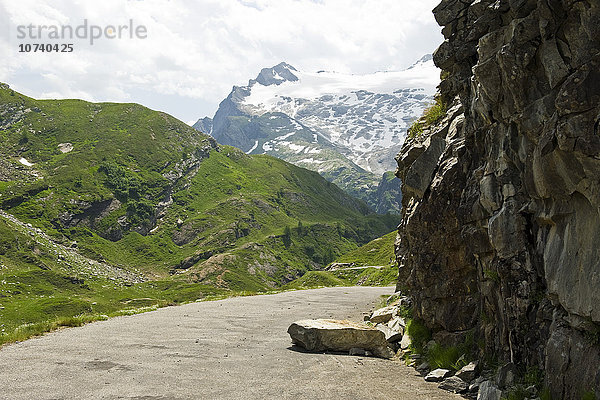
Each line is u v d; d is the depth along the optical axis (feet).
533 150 29.35
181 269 563.48
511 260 31.24
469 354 37.47
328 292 126.31
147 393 31.19
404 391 33.22
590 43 25.55
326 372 38.19
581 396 23.90
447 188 41.29
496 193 33.96
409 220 46.52
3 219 511.40
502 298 32.99
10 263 431.02
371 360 43.52
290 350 46.60
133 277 510.17
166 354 43.32
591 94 23.81
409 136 57.00
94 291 395.96
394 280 202.08
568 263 26.09
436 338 43.01
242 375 36.68
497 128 34.14
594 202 23.88
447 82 49.34
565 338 25.96
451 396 32.14
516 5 30.55
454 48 46.62
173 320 67.00
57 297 322.34
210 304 92.17
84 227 587.27
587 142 23.63
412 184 46.52
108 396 30.22
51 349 44.16
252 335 55.01
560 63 27.02
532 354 29.45
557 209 27.27
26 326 58.29
